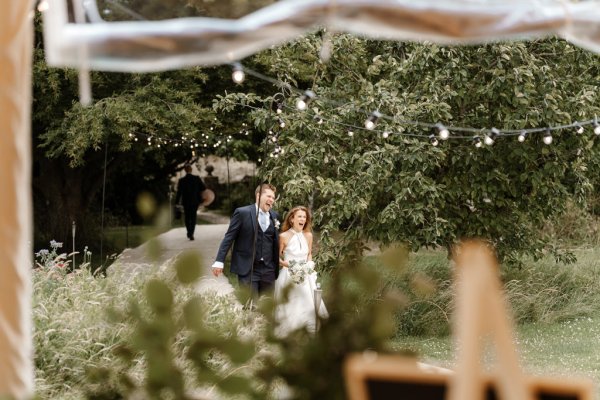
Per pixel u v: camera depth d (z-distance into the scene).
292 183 12.94
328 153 13.48
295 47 13.52
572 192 14.21
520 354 11.34
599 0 4.39
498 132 9.79
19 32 3.77
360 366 2.36
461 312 2.18
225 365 4.03
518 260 14.50
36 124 22.20
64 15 4.38
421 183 12.77
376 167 12.83
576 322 13.67
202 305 2.85
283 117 13.48
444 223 13.12
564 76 13.55
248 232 11.43
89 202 25.77
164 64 4.38
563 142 13.26
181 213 29.23
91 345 7.61
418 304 12.91
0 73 3.73
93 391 2.88
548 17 4.32
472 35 4.24
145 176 30.88
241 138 26.62
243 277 11.41
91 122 19.41
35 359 7.38
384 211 12.99
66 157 24.12
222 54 4.29
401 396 2.33
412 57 13.08
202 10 4.58
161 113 19.80
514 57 12.79
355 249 13.41
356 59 13.58
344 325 2.81
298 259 11.74
